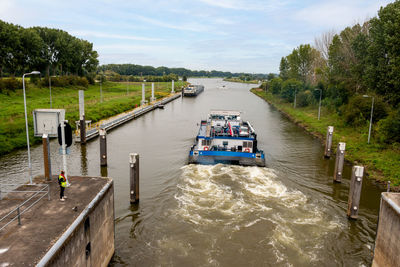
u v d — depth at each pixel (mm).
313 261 17531
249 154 32125
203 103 103000
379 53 49750
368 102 48656
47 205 14617
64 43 114812
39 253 10867
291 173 31641
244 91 174875
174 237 19562
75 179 18031
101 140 32375
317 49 101125
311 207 23891
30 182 17672
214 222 21297
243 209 23172
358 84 60906
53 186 17219
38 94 86250
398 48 43500
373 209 24000
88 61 133125
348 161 36281
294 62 106562
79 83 116938
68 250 11953
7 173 30453
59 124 17297
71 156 36719
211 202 24250
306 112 73625
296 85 90375
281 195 25891
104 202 16422
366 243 19406
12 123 45906
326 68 80438
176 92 141375
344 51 67062
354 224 21609
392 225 15180
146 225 20969
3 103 65750
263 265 17078
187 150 40031
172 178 29312
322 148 42312
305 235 20031
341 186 28469
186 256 17734
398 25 43188
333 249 18703
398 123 38812
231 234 19875
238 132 36656
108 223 17109
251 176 29719
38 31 112688
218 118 42469
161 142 44656
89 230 14227
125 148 40969
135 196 23906
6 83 79875
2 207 14555
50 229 12445
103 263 16266
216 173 30234
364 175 31797
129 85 162875
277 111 83812
